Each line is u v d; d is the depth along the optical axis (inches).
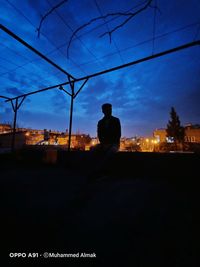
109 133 142.7
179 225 62.1
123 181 135.9
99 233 57.0
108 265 41.7
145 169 156.6
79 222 65.1
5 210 76.8
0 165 231.0
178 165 142.9
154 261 43.0
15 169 202.5
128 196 96.7
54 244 50.4
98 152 147.6
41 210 76.7
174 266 41.0
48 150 236.5
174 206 81.2
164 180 139.0
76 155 202.4
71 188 114.3
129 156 165.8
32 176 158.7
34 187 117.7
